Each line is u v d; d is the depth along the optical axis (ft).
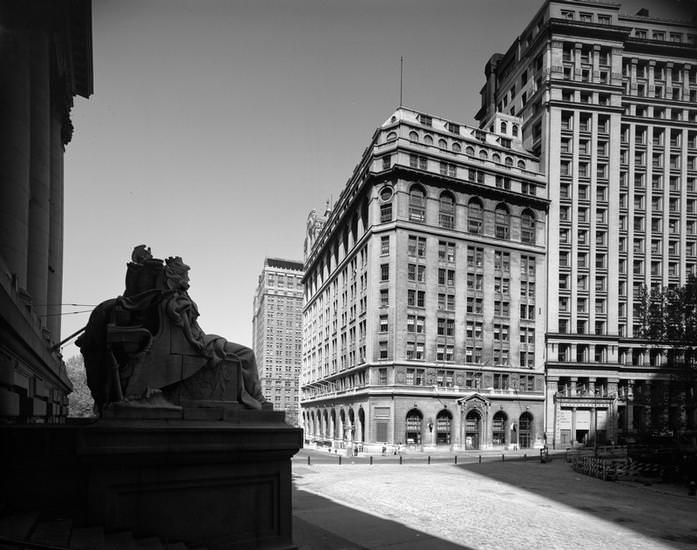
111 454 33.04
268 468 39.93
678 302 135.85
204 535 36.70
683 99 296.30
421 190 241.55
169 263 41.45
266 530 39.52
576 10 290.76
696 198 290.97
